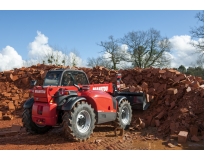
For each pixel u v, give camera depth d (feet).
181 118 21.76
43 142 19.48
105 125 25.85
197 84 26.02
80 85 21.71
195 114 22.18
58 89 19.89
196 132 19.93
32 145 18.54
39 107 19.93
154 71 32.89
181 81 28.78
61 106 19.66
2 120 30.35
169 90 26.63
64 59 76.28
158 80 31.55
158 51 112.68
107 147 17.67
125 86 33.88
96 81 37.70
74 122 18.79
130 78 35.45
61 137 20.99
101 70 40.06
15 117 31.73
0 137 21.44
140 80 33.86
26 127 21.84
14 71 43.62
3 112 33.42
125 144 18.58
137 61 113.09
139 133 22.22
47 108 19.27
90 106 20.15
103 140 19.85
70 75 21.25
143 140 19.79
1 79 41.75
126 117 24.67
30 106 21.42
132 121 26.21
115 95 26.02
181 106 24.07
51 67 44.24
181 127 20.83
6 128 25.72
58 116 20.06
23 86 40.55
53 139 20.36
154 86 29.96
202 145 18.13
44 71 41.83
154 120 24.66
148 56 113.39
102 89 24.31
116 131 22.97
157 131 22.34
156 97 28.19
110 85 25.49
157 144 18.57
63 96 19.92
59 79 20.44
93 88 23.21
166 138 20.15
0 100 36.40
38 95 19.89
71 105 18.66
